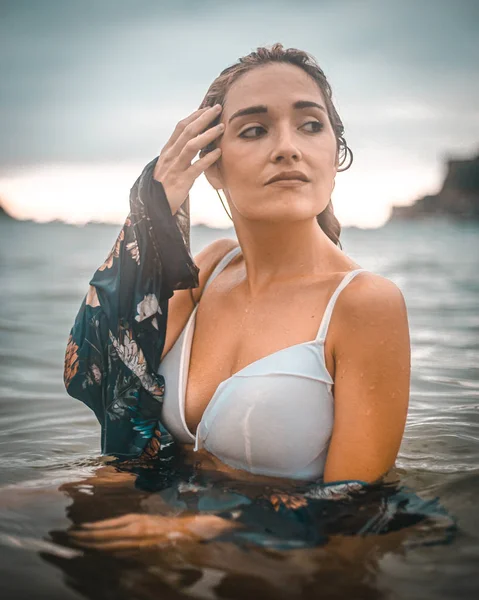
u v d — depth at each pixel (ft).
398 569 5.44
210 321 7.69
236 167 7.11
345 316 6.67
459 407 10.93
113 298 7.63
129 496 6.64
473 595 5.09
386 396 6.53
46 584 5.24
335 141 7.30
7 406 11.37
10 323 19.69
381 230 99.71
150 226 7.52
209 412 7.05
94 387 7.88
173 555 5.61
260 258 7.42
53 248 53.83
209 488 6.75
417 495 6.88
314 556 5.60
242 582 5.24
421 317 20.66
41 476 7.53
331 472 6.53
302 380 6.68
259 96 7.04
